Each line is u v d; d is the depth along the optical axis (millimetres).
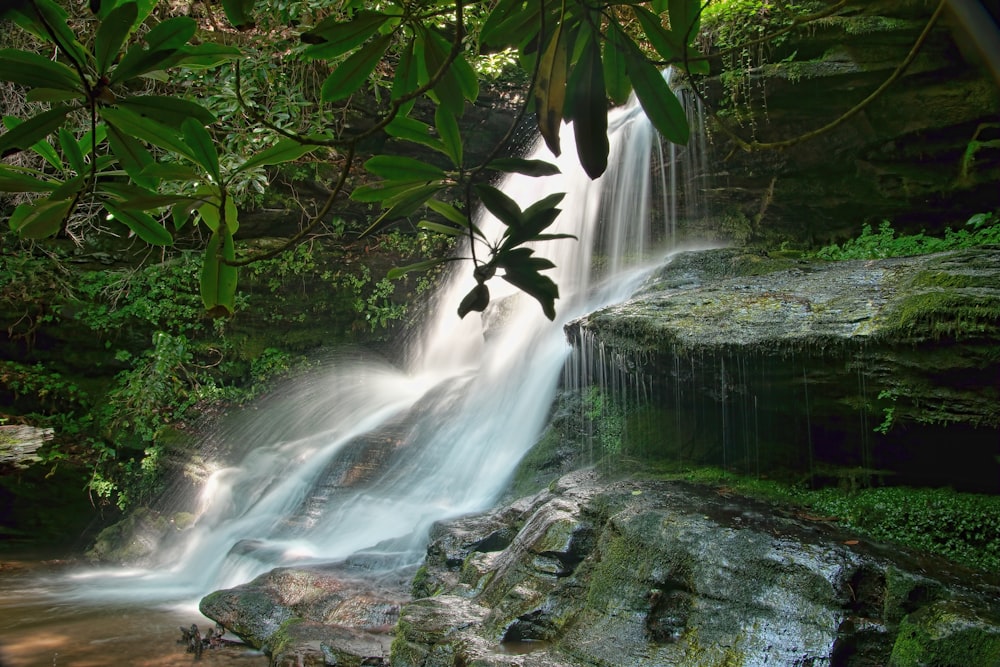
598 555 5703
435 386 11820
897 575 4789
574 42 1656
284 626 6539
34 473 11469
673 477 6969
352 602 6707
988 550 5316
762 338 6410
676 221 11281
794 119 10266
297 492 10258
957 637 4234
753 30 10320
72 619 7859
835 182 10281
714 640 4773
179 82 9156
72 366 12398
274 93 9789
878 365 5957
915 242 9289
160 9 10305
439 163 13273
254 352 13117
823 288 7164
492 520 7320
